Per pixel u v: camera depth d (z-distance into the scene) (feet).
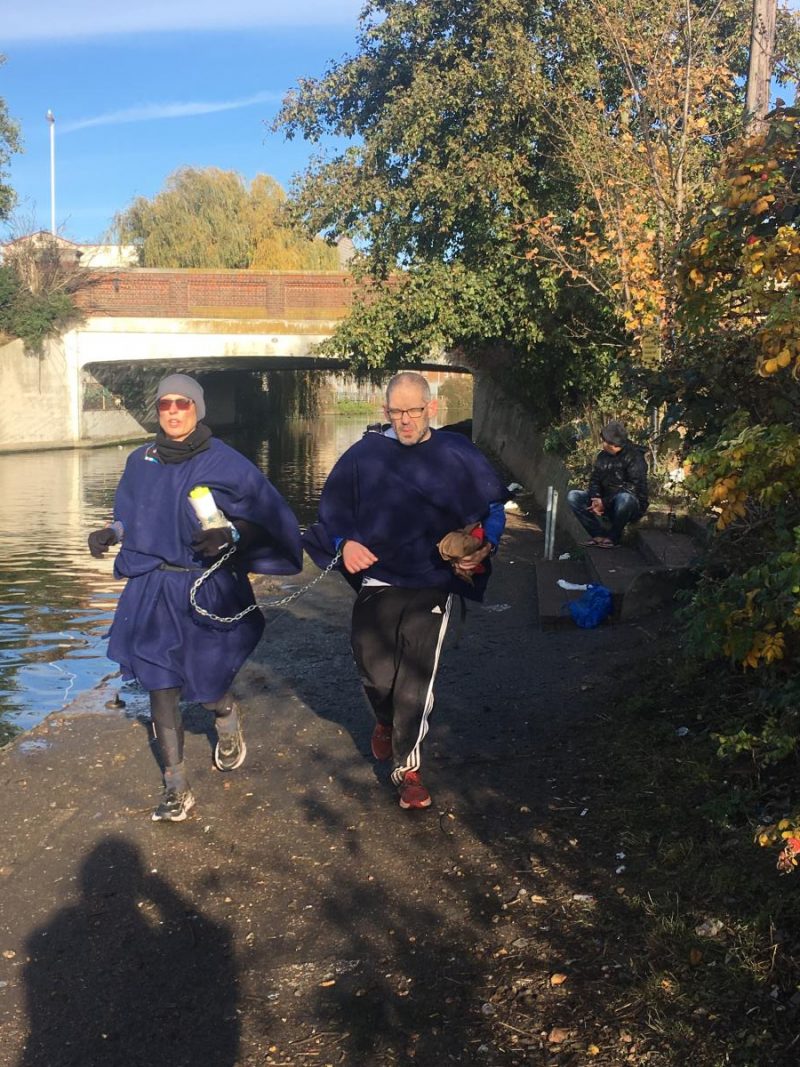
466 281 57.93
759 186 12.01
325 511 14.37
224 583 13.91
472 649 23.12
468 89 55.72
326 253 149.79
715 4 42.27
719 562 14.43
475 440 112.06
